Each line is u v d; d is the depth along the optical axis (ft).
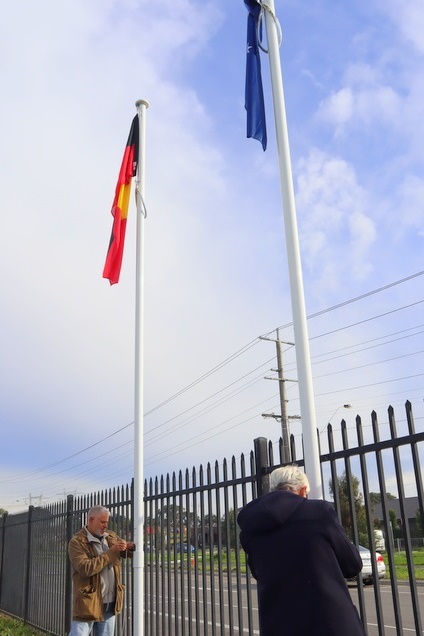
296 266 14.34
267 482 15.83
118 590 19.20
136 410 21.89
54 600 30.63
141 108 25.79
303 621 8.77
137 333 22.80
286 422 85.61
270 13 16.49
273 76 16.02
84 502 27.99
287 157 15.25
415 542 71.72
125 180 25.77
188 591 18.71
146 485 22.36
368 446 12.60
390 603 38.45
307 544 9.18
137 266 23.63
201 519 18.47
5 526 43.14
